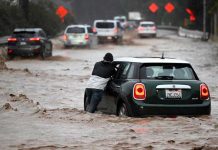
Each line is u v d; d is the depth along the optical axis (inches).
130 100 1320.1
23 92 2059.5
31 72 2866.6
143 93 1316.4
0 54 3543.3
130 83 1338.6
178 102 1328.7
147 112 1310.3
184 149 987.9
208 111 1352.1
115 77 1450.5
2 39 4736.7
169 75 1350.9
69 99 1907.0
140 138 1093.8
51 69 3095.5
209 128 1205.1
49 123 1270.9
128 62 1423.5
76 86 2301.9
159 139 1083.3
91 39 5319.9
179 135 1125.1
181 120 1290.6
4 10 5738.2
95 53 4562.0
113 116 1368.1
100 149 991.0
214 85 2388.0
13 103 1611.7
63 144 1035.3
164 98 1322.6
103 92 1482.5
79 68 3184.1
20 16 6186.0
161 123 1256.2
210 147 1001.5
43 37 3959.2
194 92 1339.8
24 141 1064.2
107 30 6240.2
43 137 1105.4
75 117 1357.0
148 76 1347.2
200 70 3107.8
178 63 1375.5
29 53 3777.1
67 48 5201.8
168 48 5472.4
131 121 1282.0
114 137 1102.4
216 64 3518.7
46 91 2108.8
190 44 6387.8
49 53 4111.7
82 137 1105.4
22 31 3821.4
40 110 1466.5
